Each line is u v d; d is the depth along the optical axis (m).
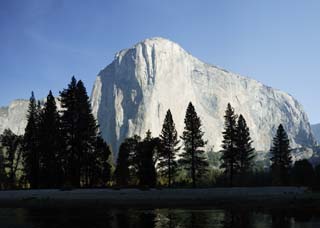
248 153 99.62
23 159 91.75
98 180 90.44
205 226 30.97
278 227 30.66
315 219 35.41
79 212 40.41
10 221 33.28
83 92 81.81
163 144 95.56
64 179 77.50
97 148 89.56
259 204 49.53
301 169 119.94
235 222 33.22
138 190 59.88
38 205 47.16
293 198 55.97
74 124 80.06
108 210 42.53
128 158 100.19
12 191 57.09
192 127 93.50
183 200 53.09
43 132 82.38
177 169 98.75
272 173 115.88
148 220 34.34
